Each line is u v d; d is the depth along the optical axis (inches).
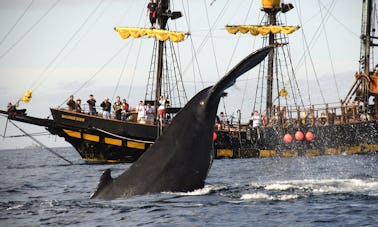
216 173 3796.8
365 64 7042.3
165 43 7175.2
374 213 1847.9
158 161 2055.9
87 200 2167.8
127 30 6894.7
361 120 6860.2
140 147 6013.8
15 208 2110.0
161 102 5974.4
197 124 2021.4
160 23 7091.5
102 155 6077.8
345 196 2127.2
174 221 1782.7
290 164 4847.4
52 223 1813.5
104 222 1801.2
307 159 5757.9
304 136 6712.6
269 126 6717.5
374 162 4980.3
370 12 7027.6
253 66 1984.5
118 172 4286.4
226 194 2175.2
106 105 6013.8
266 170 4030.5
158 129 5989.2
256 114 6771.7
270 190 2276.1
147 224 1756.9
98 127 5979.3
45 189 2915.8
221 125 6658.5
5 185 3211.1
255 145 6628.9
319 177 3088.1
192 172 2039.9
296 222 1760.6
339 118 6855.3
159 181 2042.3
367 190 2246.6
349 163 4896.7
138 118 6082.7
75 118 6013.8
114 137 6013.8
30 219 1882.4
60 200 2300.7
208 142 2032.5
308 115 6791.3
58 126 6043.3
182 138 2034.9
